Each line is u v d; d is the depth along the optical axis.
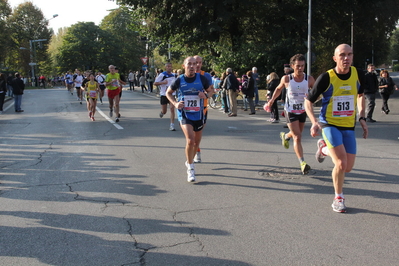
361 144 9.24
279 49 27.03
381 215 4.66
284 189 5.73
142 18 29.73
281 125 12.84
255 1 26.33
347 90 4.66
